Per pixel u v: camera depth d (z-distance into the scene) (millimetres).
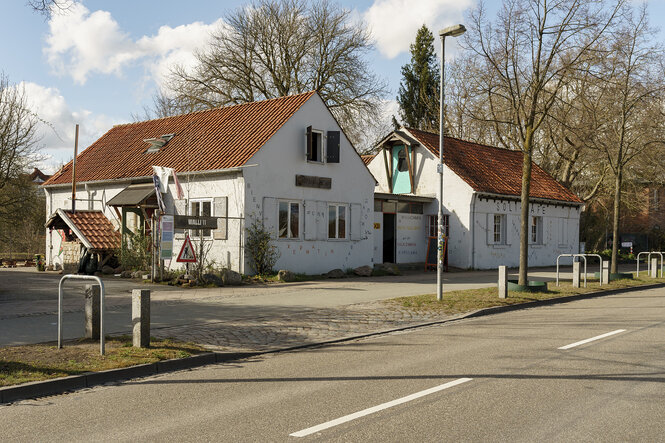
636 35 20141
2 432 5129
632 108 21703
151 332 10039
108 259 22547
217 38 38781
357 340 9992
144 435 4996
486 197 28344
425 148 29328
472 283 19891
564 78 16828
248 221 20172
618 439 4793
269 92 39438
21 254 37156
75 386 6805
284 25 38062
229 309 13039
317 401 6016
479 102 18391
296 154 21891
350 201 23891
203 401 6125
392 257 27016
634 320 12000
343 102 39031
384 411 5602
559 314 13273
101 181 24641
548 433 4934
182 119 26969
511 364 7699
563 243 33906
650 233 49875
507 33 16438
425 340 9828
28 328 10188
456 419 5328
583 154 36906
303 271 21938
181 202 22078
